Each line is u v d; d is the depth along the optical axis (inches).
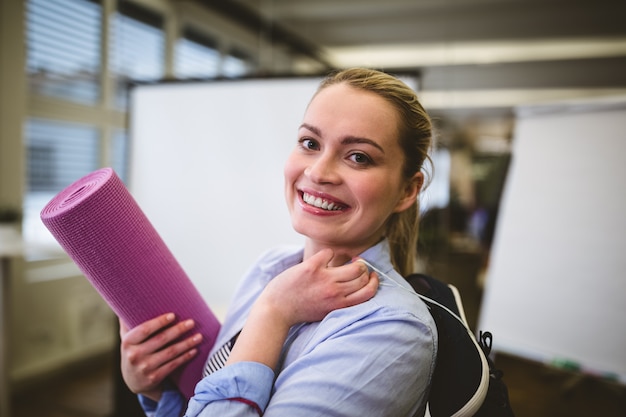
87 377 122.6
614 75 286.4
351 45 242.5
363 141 25.6
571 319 84.7
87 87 130.8
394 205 28.1
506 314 94.0
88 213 25.6
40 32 116.9
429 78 296.2
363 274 25.5
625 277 78.3
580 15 198.8
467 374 24.5
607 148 82.7
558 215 88.4
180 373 31.0
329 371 22.2
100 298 133.8
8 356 88.4
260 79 93.4
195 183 98.0
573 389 116.1
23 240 89.0
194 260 98.3
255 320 25.1
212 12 176.1
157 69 152.4
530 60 260.2
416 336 23.3
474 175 291.9
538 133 93.7
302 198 27.9
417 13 197.5
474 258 220.1
